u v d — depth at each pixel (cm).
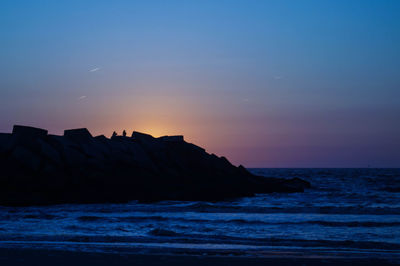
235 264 1120
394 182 7262
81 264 1091
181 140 4828
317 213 2450
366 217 2244
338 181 7631
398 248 1400
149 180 3728
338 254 1266
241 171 5019
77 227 1859
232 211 2547
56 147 3619
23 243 1416
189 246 1400
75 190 3198
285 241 1518
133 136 4616
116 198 3081
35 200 2822
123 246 1373
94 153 3716
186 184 3797
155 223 1986
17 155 3291
